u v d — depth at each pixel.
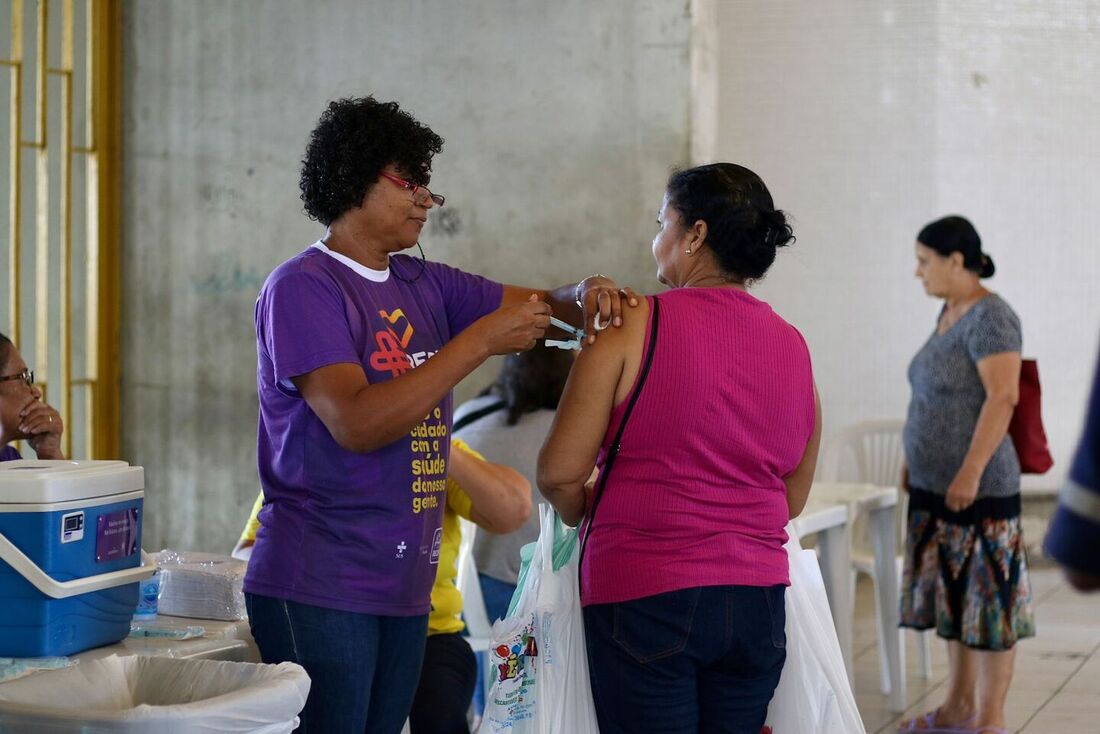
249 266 5.32
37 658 2.03
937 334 4.07
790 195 6.36
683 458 1.96
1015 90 6.42
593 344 1.99
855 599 6.33
